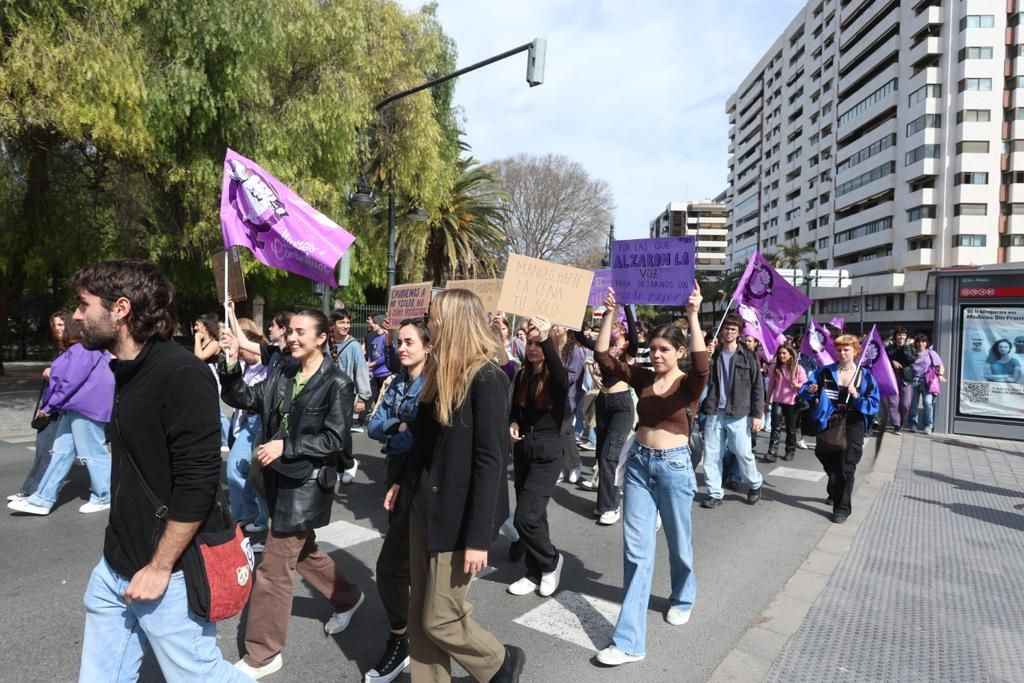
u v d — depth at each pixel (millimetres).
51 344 23000
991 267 10516
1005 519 6082
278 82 13438
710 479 6434
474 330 2551
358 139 17219
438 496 2488
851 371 5953
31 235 13344
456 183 29031
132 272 2027
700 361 3473
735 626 3812
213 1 11273
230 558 2146
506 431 2566
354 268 17766
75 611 3777
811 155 78688
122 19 10625
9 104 9344
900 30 60625
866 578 4578
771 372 9086
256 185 4707
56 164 13055
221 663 2203
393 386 3555
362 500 6219
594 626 3781
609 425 5828
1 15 9508
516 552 4766
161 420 1998
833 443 5910
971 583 4508
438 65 21125
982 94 54250
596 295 8500
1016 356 10445
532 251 37188
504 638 3604
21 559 4543
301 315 3176
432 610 2518
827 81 74688
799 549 5195
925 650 3541
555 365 3980
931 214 57156
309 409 3100
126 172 13023
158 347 2055
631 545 3465
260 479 3484
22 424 9828
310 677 3145
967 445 10031
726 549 5164
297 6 13172
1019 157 54031
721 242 124625
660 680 3195
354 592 3582
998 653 3520
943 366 10969
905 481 7562
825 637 3674
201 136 12422
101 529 5188
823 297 73000
